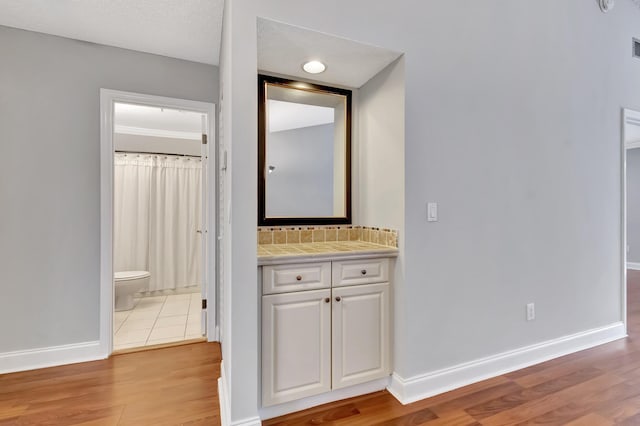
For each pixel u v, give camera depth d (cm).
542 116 231
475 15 203
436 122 190
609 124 269
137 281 358
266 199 209
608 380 206
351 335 180
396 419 166
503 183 214
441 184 192
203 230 274
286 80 211
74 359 227
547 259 234
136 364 225
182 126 412
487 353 209
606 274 269
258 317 158
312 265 170
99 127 233
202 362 229
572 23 246
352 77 213
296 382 167
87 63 231
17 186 215
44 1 187
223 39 196
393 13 178
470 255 202
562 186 241
